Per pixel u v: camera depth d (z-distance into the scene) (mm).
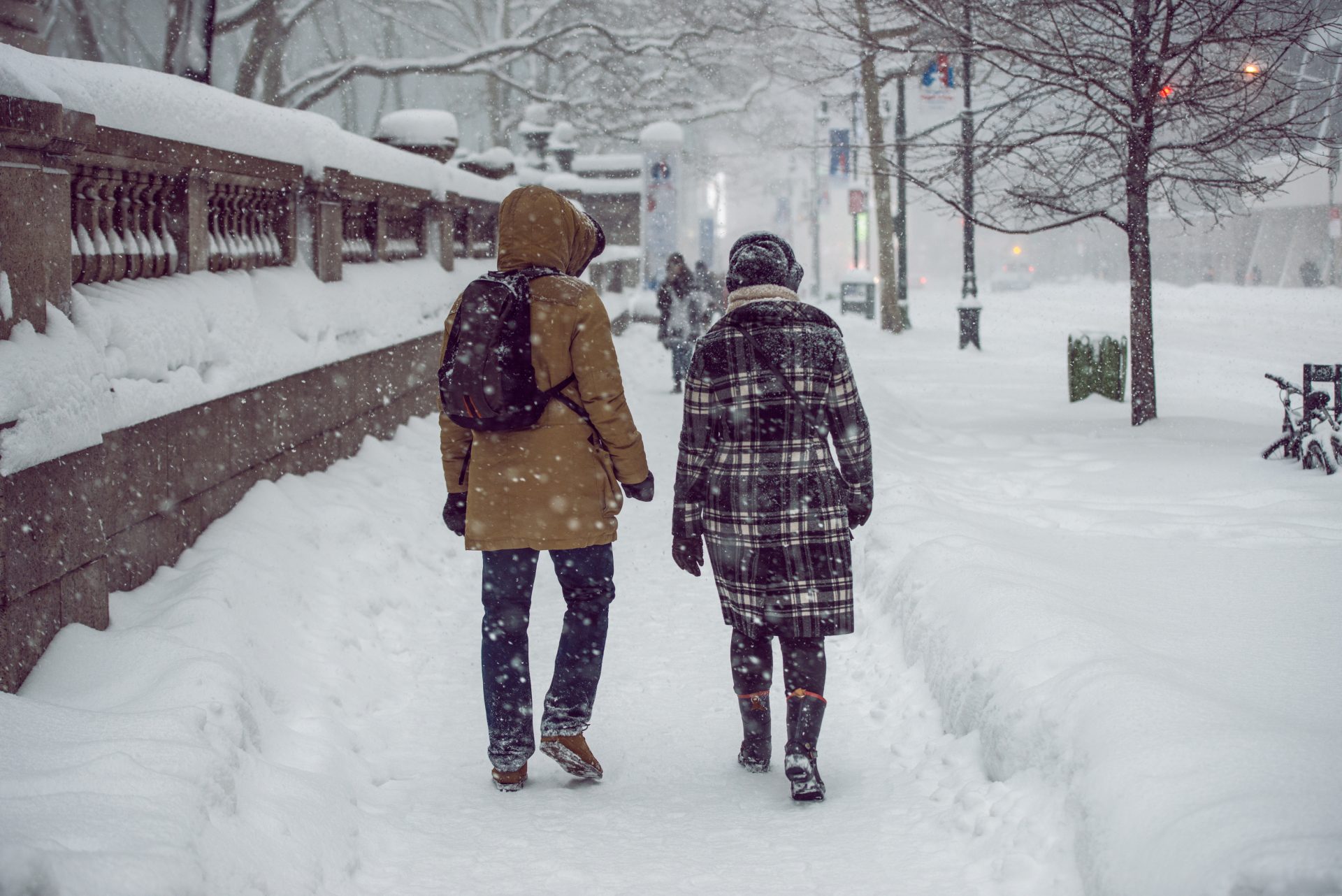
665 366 19828
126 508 4484
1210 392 14945
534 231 4074
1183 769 2816
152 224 5598
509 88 46250
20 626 3537
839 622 3887
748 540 3906
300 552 5668
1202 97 10773
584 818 3691
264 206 7340
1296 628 4402
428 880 3217
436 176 11773
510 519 3924
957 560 5336
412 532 7012
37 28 5906
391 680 5035
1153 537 6422
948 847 3303
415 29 41250
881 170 12578
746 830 3549
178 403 4930
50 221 4051
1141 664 3590
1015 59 11516
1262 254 50094
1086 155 11750
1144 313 11422
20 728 3127
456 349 3930
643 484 4047
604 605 4062
